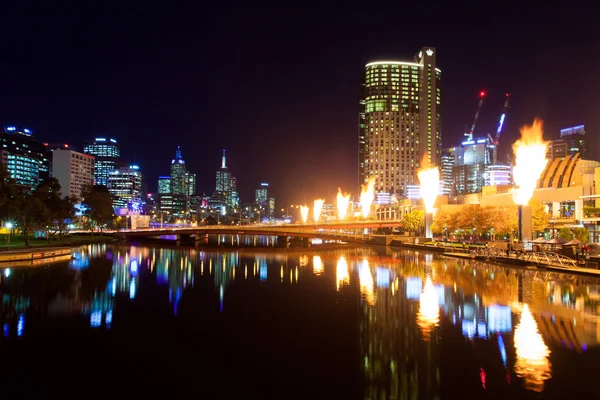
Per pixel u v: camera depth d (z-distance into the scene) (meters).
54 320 44.09
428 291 58.81
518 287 59.97
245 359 33.03
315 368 31.28
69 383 28.89
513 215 118.12
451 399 26.30
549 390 27.27
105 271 81.12
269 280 71.38
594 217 118.75
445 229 154.62
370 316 45.50
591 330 39.19
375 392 27.27
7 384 28.75
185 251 138.75
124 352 34.66
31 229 132.38
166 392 27.61
